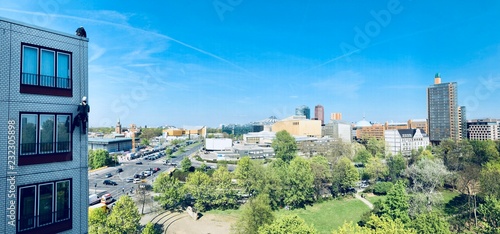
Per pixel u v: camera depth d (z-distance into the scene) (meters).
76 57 20.75
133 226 53.28
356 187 105.31
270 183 82.62
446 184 99.44
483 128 190.88
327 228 68.94
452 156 119.50
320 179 91.56
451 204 81.19
